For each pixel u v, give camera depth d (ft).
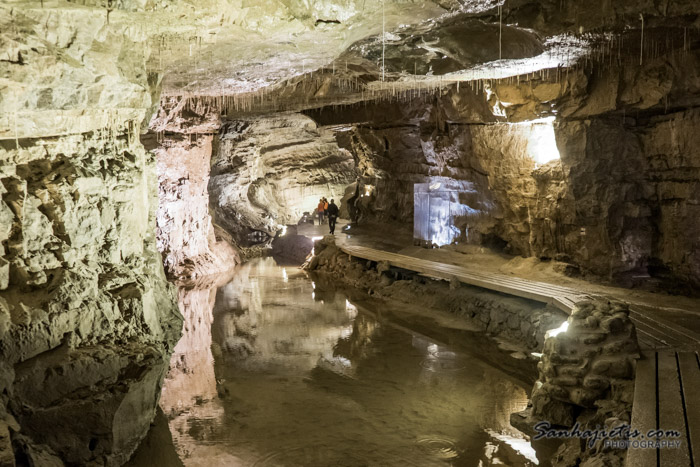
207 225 70.64
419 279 52.24
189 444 23.03
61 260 17.25
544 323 34.55
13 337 15.07
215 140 67.62
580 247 41.50
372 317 45.09
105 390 16.56
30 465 14.37
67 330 16.58
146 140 58.29
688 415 17.43
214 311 47.85
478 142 49.14
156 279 22.12
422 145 61.11
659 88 34.14
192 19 19.03
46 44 15.16
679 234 36.55
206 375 31.65
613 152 38.88
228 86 35.14
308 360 34.35
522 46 31.01
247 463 21.48
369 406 27.12
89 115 18.30
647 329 27.76
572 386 22.84
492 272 46.44
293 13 21.08
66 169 17.67
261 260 80.89
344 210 94.27
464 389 29.35
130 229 20.29
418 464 21.50
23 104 15.44
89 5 15.71
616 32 27.71
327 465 21.38
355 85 47.88
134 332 18.76
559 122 40.16
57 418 15.58
